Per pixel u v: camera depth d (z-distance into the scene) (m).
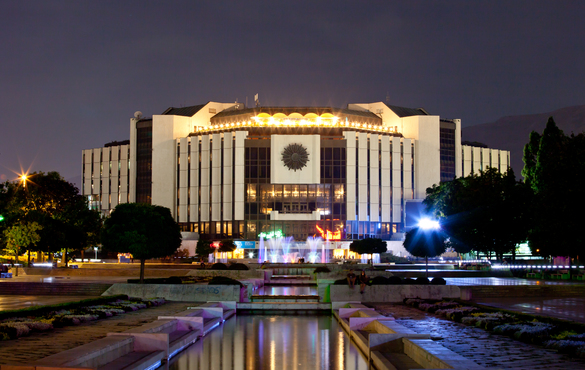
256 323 38.03
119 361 21.25
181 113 156.88
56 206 95.88
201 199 144.00
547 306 38.06
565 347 20.94
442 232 77.19
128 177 152.88
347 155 141.00
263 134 144.00
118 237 52.00
